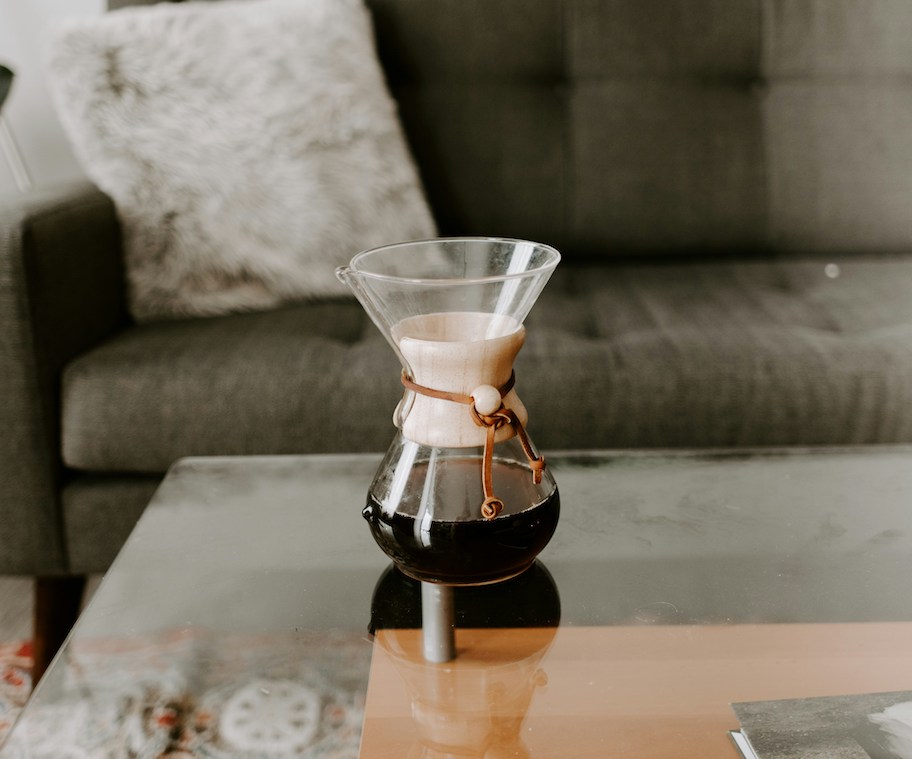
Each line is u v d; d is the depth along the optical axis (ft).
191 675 1.65
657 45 4.99
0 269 3.27
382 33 4.91
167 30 4.17
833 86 5.04
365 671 1.66
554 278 4.60
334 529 2.18
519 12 4.95
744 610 1.83
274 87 4.21
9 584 4.34
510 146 4.95
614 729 1.50
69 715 1.55
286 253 4.16
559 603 1.85
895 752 1.39
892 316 3.81
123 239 4.11
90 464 3.42
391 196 4.39
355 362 3.42
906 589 1.90
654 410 3.35
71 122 4.11
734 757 1.43
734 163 4.97
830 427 3.37
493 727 1.51
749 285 4.36
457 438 1.60
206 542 2.12
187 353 3.50
